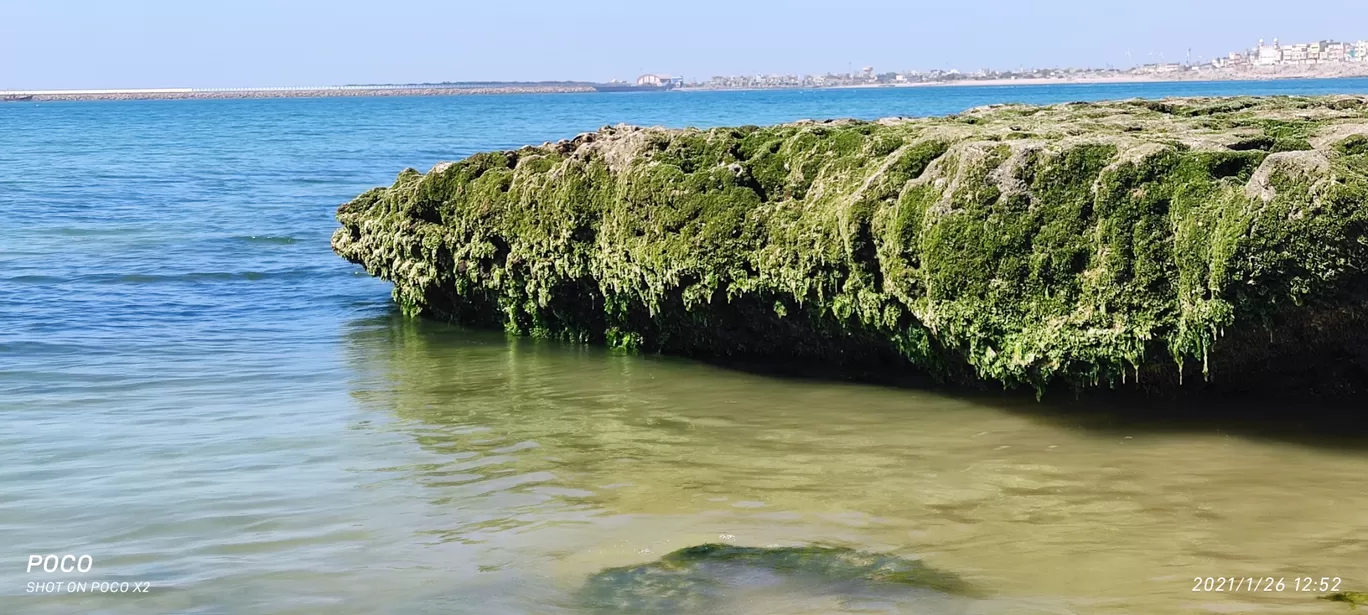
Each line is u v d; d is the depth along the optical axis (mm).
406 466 7367
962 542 5883
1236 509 6211
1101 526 6043
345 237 13086
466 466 7359
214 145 50094
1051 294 7133
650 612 5137
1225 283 6469
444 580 5559
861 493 6660
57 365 10289
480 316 11828
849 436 7727
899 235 7621
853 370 9234
